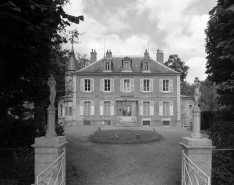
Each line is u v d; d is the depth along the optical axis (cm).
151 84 2844
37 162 591
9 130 778
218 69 1006
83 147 1278
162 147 1281
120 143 1359
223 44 657
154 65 2962
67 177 827
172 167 969
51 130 623
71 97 2880
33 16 523
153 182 835
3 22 492
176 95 2833
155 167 977
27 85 845
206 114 1969
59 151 618
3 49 591
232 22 644
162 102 2831
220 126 834
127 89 2864
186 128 2361
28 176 686
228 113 1002
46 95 930
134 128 2339
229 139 779
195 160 597
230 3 729
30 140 812
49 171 585
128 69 2877
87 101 2862
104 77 2861
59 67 1029
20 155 750
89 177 869
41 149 591
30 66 797
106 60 2869
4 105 802
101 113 2830
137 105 2853
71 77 2933
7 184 621
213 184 708
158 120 2822
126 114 2836
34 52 745
